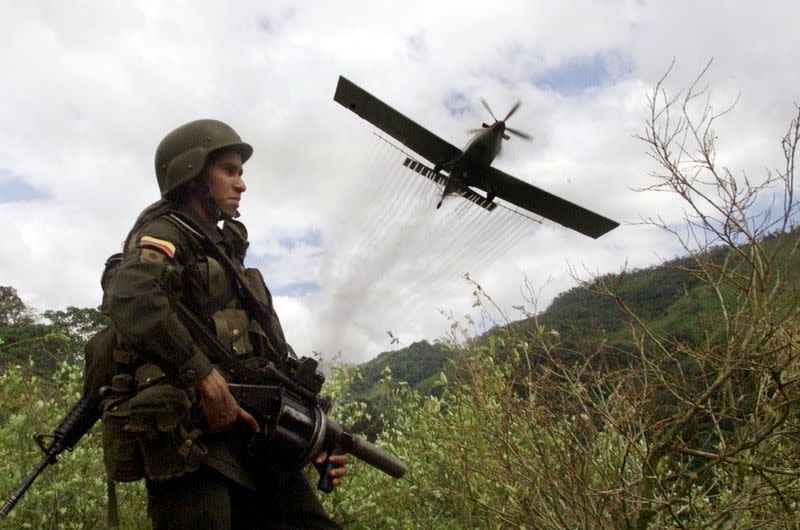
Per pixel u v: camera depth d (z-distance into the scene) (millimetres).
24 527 4625
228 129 2805
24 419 4754
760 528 3375
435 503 5191
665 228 3543
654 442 3291
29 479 2539
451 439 4441
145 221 2582
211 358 2533
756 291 3244
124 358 2455
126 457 2361
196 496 2389
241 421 2537
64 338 5535
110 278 2545
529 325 3875
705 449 3668
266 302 2830
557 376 3621
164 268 2328
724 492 3631
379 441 5543
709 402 3268
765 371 3055
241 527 2682
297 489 2779
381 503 5184
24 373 5590
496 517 4133
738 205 3291
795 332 3016
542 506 3676
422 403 5598
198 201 2760
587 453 3428
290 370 2732
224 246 2725
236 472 2465
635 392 3420
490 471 4121
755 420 3230
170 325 2262
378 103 11344
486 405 3822
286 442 2539
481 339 4121
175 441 2316
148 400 2293
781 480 3283
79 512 4883
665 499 3188
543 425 3535
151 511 2443
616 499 3363
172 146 2711
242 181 2822
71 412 2604
